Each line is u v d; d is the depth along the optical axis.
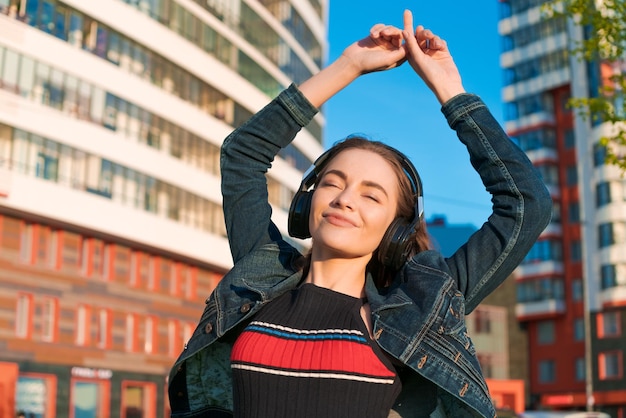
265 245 2.90
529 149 58.97
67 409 32.53
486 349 57.56
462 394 2.42
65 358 32.56
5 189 29.98
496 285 2.75
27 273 31.47
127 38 35.41
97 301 34.16
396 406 2.54
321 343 2.49
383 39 2.99
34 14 31.62
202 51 38.91
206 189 38.50
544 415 23.16
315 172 2.92
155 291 36.88
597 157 54.62
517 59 60.28
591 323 54.59
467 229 63.91
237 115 41.16
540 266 57.31
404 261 2.74
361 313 2.57
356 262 2.69
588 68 55.81
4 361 30.38
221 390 2.78
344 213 2.63
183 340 38.28
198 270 39.31
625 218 53.59
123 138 34.47
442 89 2.86
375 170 2.70
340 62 3.01
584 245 50.72
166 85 37.34
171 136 37.12
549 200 2.73
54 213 31.55
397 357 2.44
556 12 14.04
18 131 30.66
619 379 52.78
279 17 45.38
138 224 34.88
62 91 32.34
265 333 2.57
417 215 2.75
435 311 2.50
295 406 2.45
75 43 33.19
